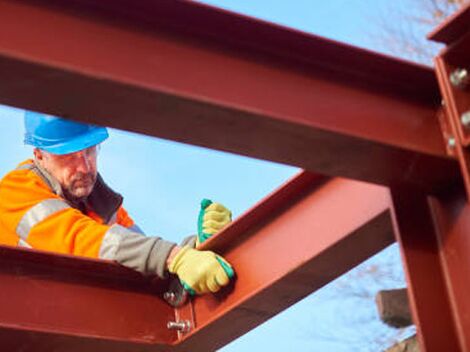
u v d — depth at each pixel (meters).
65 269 5.68
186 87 3.95
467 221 4.46
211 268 5.50
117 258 5.68
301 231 5.25
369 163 4.38
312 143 4.21
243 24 4.09
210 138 4.12
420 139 4.39
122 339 5.68
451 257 4.48
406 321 4.76
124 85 3.81
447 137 4.44
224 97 4.01
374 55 4.34
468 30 4.14
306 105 4.19
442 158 4.39
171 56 3.98
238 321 5.67
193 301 5.82
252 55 4.16
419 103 4.50
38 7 3.81
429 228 4.58
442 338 4.29
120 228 5.83
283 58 4.23
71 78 3.74
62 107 3.85
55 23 3.82
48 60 3.70
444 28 4.14
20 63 3.66
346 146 4.25
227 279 5.52
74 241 5.94
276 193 5.30
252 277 5.49
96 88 3.79
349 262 5.21
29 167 6.59
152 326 5.80
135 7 3.96
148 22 3.98
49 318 5.54
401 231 4.49
